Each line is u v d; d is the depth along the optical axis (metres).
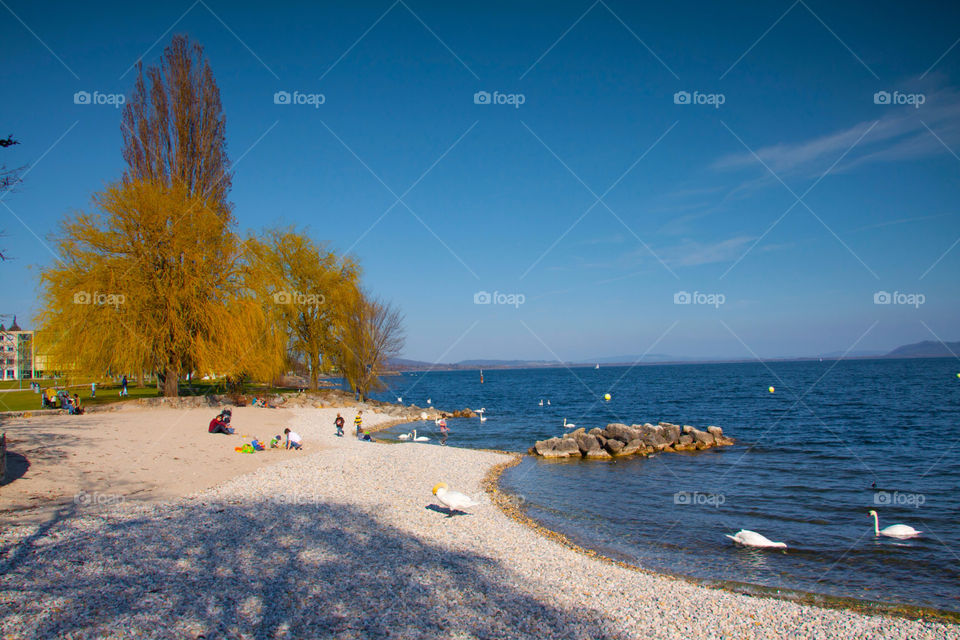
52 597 9.47
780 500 21.83
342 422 37.06
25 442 23.19
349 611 10.00
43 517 13.95
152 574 10.85
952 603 12.26
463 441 40.22
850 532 17.61
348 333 54.00
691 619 11.03
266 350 43.16
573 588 12.35
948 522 18.66
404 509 18.12
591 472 27.73
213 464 23.08
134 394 48.34
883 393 81.69
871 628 10.88
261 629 9.02
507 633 9.72
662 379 166.62
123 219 35.81
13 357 78.31
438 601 10.87
